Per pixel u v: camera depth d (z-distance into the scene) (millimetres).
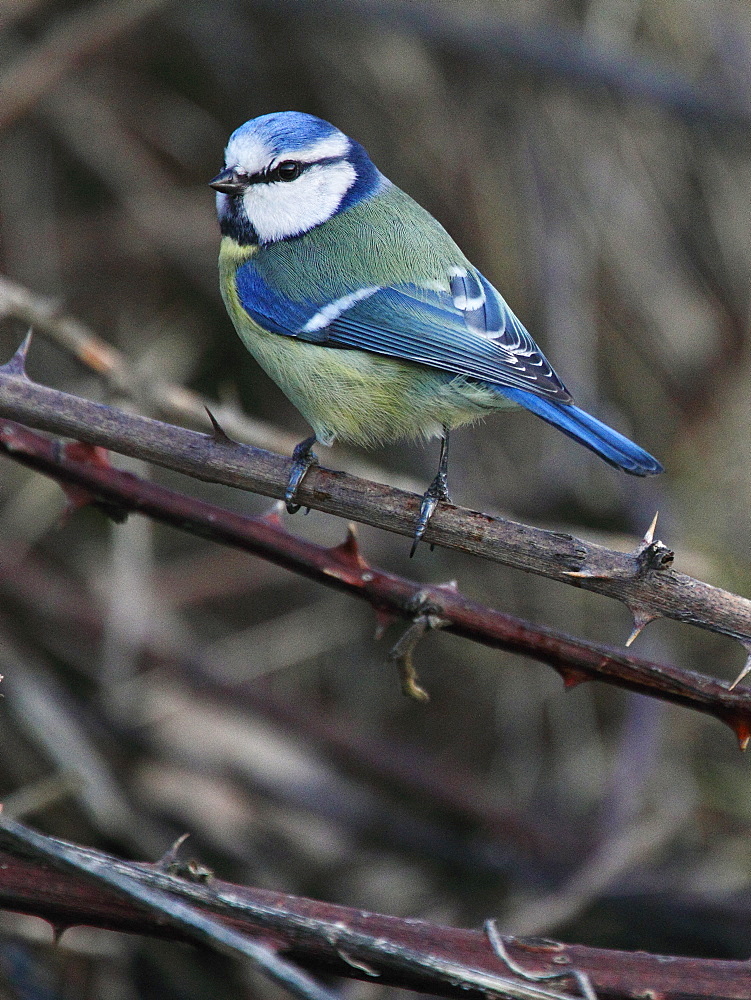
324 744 9797
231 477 5113
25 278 10945
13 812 7980
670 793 9617
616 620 10789
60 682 9586
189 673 9734
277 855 9562
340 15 11148
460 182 11562
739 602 4566
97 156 11328
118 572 9797
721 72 11648
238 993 8328
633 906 8812
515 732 10609
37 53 9688
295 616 10945
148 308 11406
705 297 11766
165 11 11539
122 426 5066
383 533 11117
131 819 8844
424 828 9570
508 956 4031
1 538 10195
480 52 11086
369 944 3801
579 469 11172
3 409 5031
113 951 8117
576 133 11594
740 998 3943
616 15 11773
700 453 11359
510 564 4855
